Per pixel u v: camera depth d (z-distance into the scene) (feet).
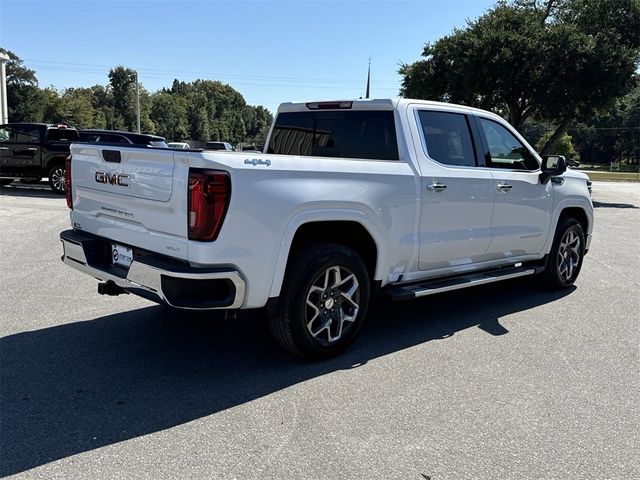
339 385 12.34
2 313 16.67
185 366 13.19
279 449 9.68
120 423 10.43
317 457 9.45
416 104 15.67
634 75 80.33
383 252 14.25
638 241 35.70
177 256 11.54
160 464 9.12
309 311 13.15
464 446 9.95
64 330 15.39
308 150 17.28
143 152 11.99
